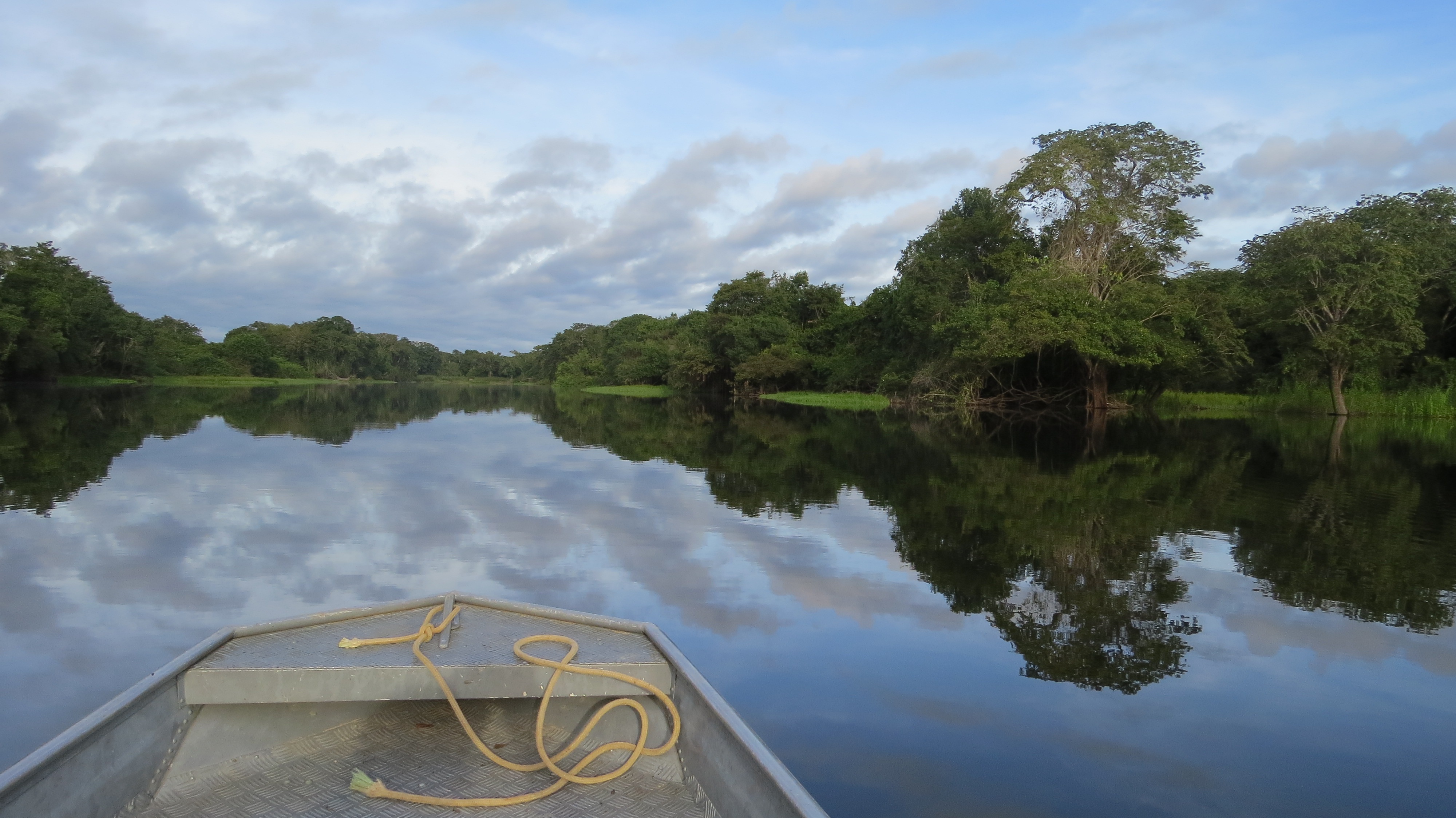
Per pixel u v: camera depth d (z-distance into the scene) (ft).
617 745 10.21
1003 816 10.55
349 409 111.86
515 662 9.87
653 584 21.08
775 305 196.03
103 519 28.32
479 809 9.05
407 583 20.80
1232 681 15.17
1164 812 10.76
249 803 8.98
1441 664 16.12
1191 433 76.13
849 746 12.42
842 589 20.93
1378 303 94.79
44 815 7.41
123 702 8.30
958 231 131.44
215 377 255.29
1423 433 76.13
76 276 185.47
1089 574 22.80
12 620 17.39
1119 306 97.40
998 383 117.50
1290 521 31.17
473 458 49.52
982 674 15.28
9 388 150.71
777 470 45.83
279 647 10.23
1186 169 103.71
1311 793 11.30
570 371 295.69
